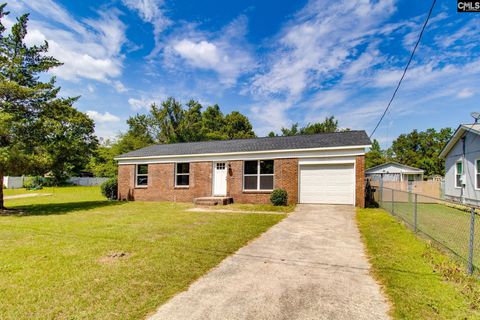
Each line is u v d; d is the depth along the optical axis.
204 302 3.48
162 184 17.08
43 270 4.60
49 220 9.90
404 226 8.08
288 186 13.70
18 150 11.97
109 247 6.01
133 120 42.44
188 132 42.28
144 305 3.39
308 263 4.98
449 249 5.66
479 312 3.10
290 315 3.15
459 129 14.85
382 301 3.46
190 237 6.89
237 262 5.05
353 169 12.84
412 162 46.28
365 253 5.55
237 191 14.88
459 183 15.82
